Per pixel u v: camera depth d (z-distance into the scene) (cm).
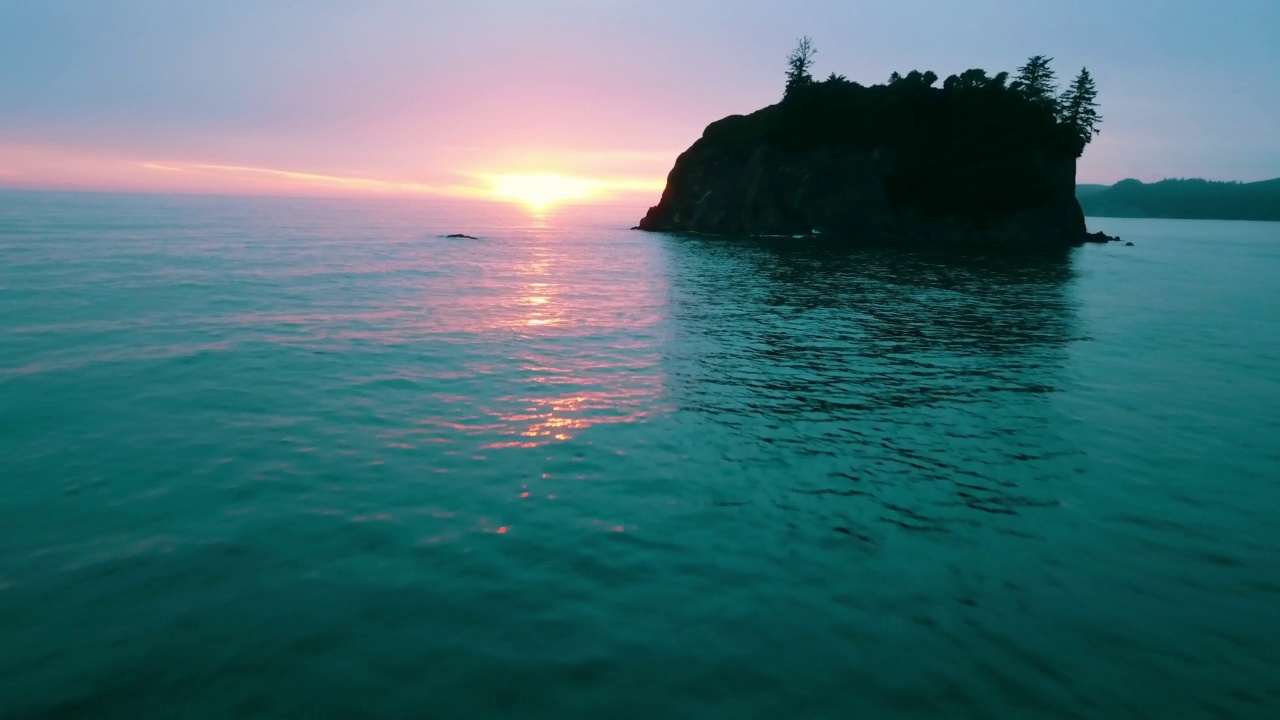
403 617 827
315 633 794
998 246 8569
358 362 2175
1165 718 677
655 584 912
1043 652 779
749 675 727
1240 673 750
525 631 802
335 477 1264
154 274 4194
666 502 1180
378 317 3017
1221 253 8819
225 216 13738
